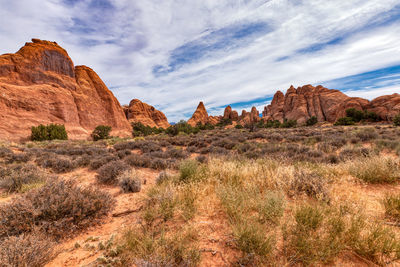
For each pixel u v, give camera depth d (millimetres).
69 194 2986
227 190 3053
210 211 2855
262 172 4238
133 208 3539
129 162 7812
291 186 3568
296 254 1729
